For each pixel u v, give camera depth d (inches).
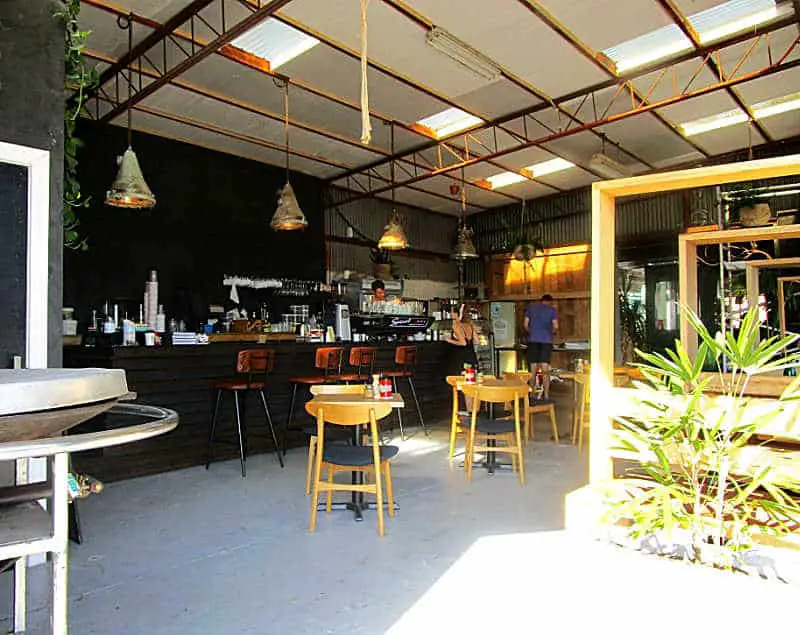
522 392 190.4
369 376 268.8
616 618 97.3
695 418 116.3
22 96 121.2
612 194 143.4
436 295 501.0
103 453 190.2
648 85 265.3
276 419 243.8
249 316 342.0
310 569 118.3
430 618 97.4
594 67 241.0
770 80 264.1
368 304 392.2
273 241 358.3
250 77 244.8
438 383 321.4
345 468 155.6
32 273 121.3
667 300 406.0
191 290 315.6
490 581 112.2
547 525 145.6
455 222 523.2
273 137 312.8
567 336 463.5
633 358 411.2
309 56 229.0
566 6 196.9
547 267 474.3
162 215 305.4
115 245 286.5
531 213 481.4
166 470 205.2
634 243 417.4
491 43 219.5
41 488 57.2
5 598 104.3
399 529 142.8
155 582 111.9
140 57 226.8
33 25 123.0
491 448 191.0
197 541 134.7
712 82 262.8
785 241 308.3
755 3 206.1
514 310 492.1
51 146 125.3
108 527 144.9
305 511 157.9
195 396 215.2
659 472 126.6
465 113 300.8
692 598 104.6
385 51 224.5
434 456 228.5
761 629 93.6
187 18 200.2
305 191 379.6
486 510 157.9
